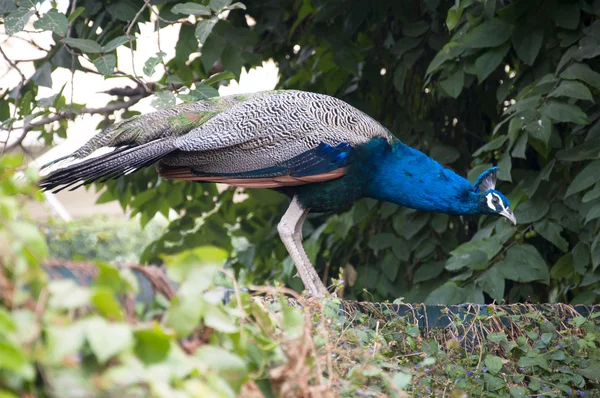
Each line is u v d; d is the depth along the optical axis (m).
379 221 11.62
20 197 2.96
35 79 10.47
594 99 9.42
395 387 4.17
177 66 11.49
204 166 8.23
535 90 9.05
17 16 8.32
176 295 3.12
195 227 13.51
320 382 3.66
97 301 2.68
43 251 2.68
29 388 2.47
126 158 7.75
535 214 9.53
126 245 20.56
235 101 8.60
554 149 9.77
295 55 12.52
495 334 6.82
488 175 9.09
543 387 6.65
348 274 11.39
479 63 9.44
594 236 9.20
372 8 10.82
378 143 8.60
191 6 8.24
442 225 10.75
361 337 5.39
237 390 3.10
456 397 4.79
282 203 12.30
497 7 9.89
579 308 7.77
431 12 10.98
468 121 11.69
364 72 11.38
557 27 9.52
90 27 11.03
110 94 11.88
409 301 10.85
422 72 11.70
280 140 8.24
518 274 9.29
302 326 3.76
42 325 2.56
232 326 3.26
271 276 12.70
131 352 2.67
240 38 10.57
